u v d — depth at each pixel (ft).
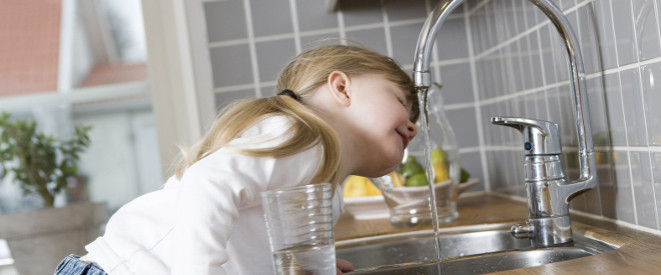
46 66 8.87
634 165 3.31
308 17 6.18
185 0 6.22
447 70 6.26
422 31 3.55
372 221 5.20
